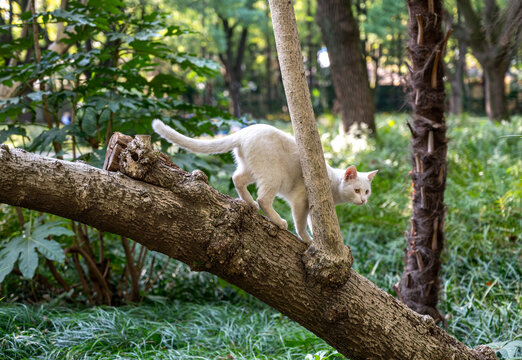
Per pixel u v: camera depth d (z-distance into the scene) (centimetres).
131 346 312
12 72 361
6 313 317
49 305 370
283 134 252
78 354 285
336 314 231
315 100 2348
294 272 232
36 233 329
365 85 1049
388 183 654
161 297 404
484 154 738
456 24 805
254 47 2883
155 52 384
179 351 297
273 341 329
